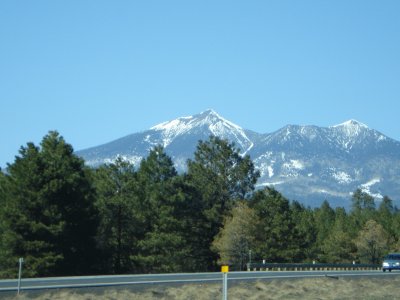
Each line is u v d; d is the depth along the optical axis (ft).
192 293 181.37
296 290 208.54
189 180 442.09
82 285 181.37
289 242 475.72
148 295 175.01
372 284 241.14
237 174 449.48
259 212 451.53
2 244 296.10
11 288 166.30
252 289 203.21
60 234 295.48
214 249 409.28
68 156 328.08
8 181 318.45
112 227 384.68
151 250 385.91
